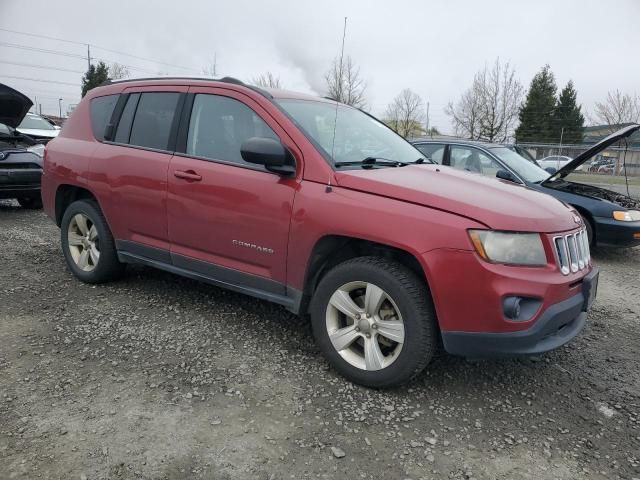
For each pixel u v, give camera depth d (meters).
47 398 2.85
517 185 3.65
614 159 14.96
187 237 3.82
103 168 4.32
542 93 54.84
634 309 4.97
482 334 2.75
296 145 3.33
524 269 2.74
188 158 3.81
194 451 2.47
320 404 2.92
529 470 2.46
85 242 4.68
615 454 2.61
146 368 3.22
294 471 2.37
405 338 2.91
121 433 2.57
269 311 4.24
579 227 3.20
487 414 2.93
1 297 4.29
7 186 7.92
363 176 3.12
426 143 8.25
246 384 3.09
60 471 2.29
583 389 3.27
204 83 3.93
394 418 2.83
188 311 4.17
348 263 3.11
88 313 4.04
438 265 2.76
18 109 8.45
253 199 3.40
